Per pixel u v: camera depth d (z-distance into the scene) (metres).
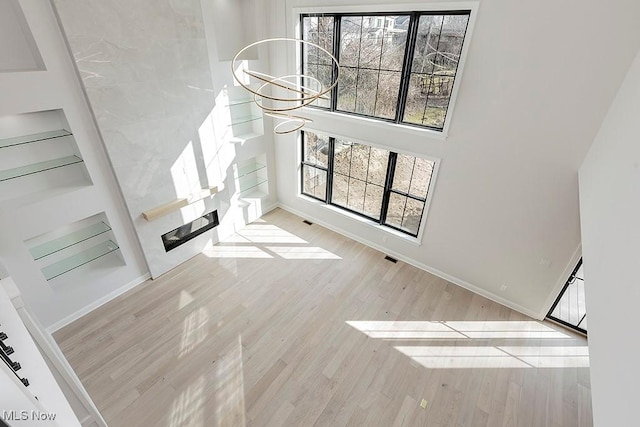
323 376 2.99
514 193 3.23
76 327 3.37
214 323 3.49
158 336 3.31
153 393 2.80
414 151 3.71
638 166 1.39
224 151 4.41
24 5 2.40
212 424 2.61
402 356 3.19
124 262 3.76
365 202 4.69
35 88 2.61
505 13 2.63
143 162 3.49
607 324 1.33
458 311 3.74
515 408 2.76
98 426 2.18
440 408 2.75
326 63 4.09
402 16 3.25
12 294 1.59
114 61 2.96
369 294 3.95
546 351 3.28
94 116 2.98
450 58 3.14
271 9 4.12
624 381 1.01
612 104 2.42
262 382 2.92
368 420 2.65
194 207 4.23
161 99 3.45
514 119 2.94
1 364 0.69
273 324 3.50
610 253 1.50
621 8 2.20
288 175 5.31
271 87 4.71
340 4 3.53
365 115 4.01
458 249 3.93
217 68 3.93
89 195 3.20
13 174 2.81
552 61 2.58
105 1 2.76
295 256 4.57
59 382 1.85
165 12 3.21
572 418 2.69
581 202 2.35
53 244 3.28
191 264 4.36
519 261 3.50
